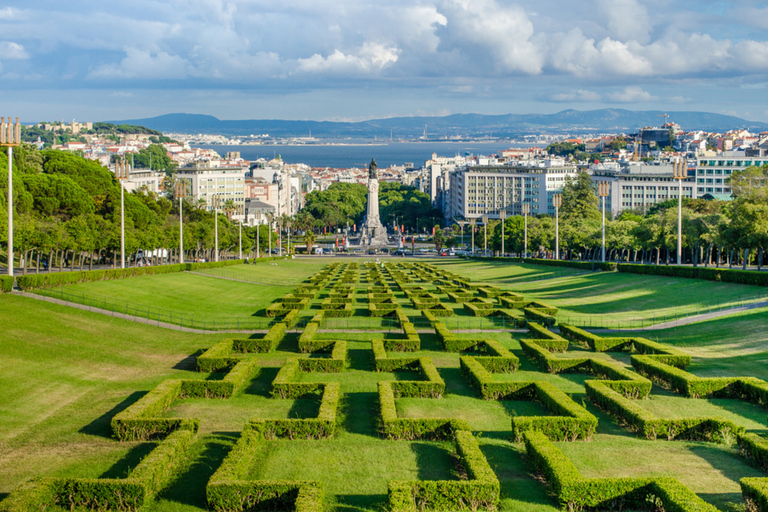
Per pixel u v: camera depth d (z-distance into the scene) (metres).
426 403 53.16
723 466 38.72
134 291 100.00
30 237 111.88
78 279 95.44
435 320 89.62
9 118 81.81
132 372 61.22
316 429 44.31
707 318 82.00
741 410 50.00
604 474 37.56
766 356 63.16
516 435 43.38
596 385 52.94
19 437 43.59
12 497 32.66
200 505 34.97
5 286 79.88
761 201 133.25
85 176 177.50
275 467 39.31
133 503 33.94
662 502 32.69
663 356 61.66
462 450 39.06
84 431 45.25
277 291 128.50
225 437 44.22
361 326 88.25
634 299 105.19
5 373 54.50
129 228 154.50
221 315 96.00
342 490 36.53
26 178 145.25
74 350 64.31
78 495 33.88
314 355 71.25
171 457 38.31
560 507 34.25
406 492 33.53
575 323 87.94
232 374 57.03
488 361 63.81
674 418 44.06
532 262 184.75
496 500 34.00
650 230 169.75
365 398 54.69
